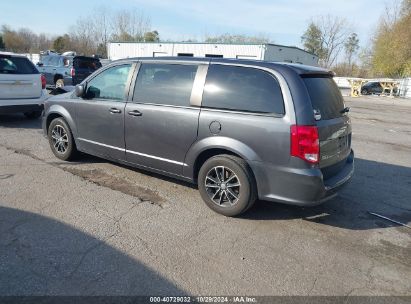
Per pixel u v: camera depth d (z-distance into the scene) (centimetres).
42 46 7138
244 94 386
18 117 941
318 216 425
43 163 557
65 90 742
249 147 379
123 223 378
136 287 279
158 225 379
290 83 363
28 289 269
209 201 417
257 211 428
